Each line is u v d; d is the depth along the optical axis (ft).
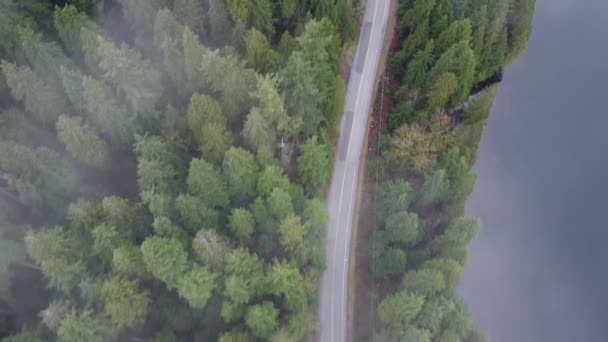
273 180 166.40
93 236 159.02
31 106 184.55
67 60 191.11
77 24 194.59
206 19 208.13
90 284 150.92
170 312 168.14
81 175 184.03
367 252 207.62
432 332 160.35
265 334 158.30
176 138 181.27
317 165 182.09
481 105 217.15
